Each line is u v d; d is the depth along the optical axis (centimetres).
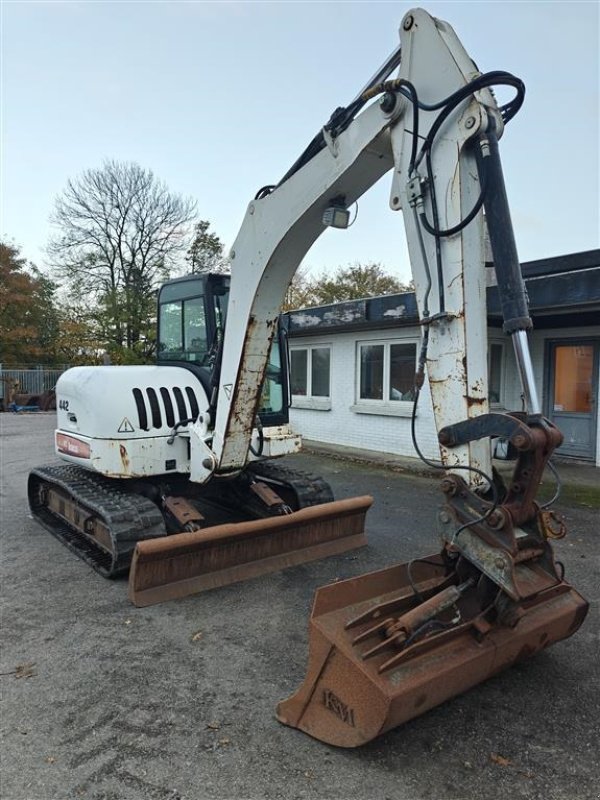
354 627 256
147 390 496
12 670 321
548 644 295
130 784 233
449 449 263
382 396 1052
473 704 289
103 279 3100
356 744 241
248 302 410
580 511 652
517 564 263
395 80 280
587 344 946
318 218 365
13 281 3162
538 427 235
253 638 358
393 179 291
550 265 840
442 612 269
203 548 427
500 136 254
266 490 528
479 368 261
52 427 1670
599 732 268
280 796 227
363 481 825
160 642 352
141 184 3091
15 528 605
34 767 242
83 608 401
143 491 532
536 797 228
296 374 1262
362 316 1009
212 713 280
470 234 260
